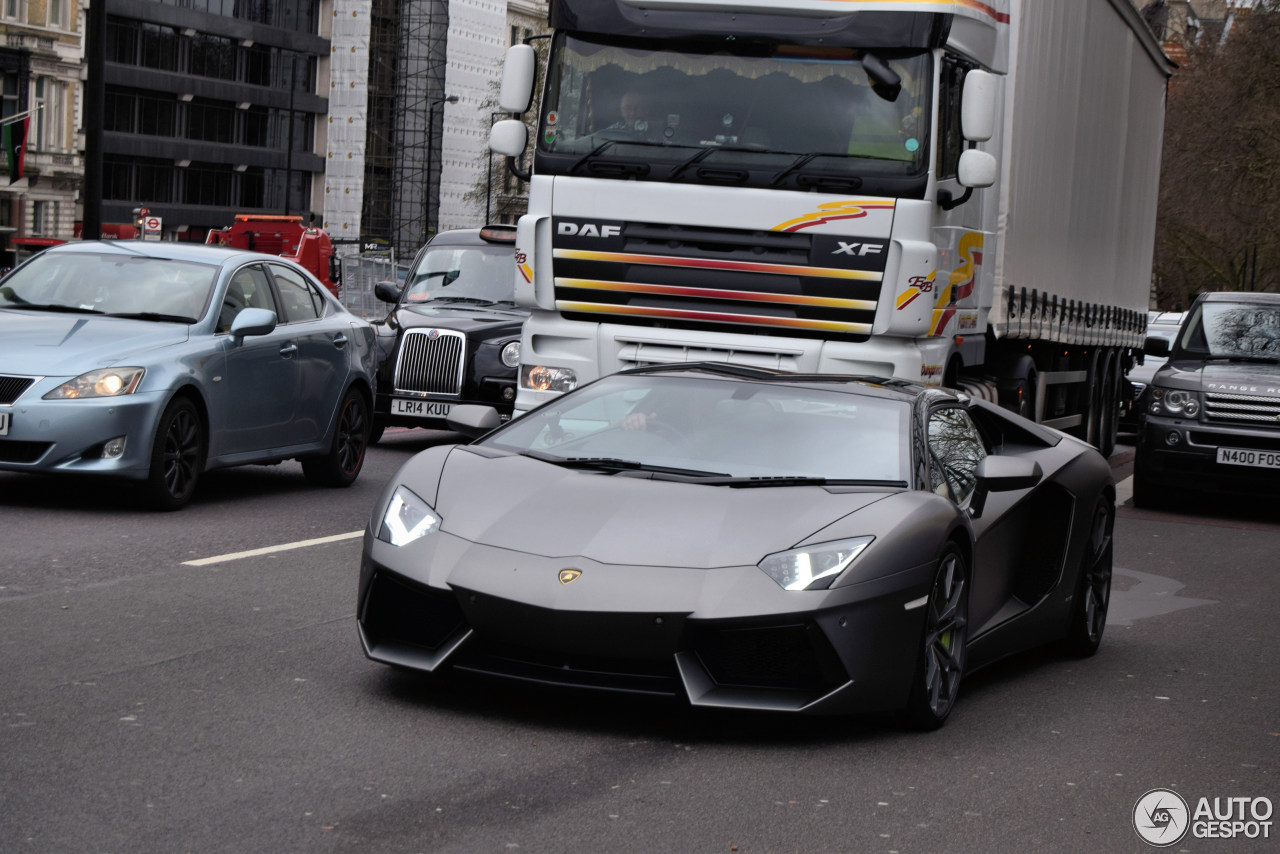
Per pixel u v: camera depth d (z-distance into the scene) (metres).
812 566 5.95
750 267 11.53
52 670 6.61
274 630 7.66
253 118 104.19
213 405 11.69
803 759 5.91
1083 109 18.56
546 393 11.98
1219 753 6.55
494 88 122.19
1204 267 75.38
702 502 6.34
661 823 5.00
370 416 14.23
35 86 84.19
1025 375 16.08
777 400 7.31
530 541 6.12
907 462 6.83
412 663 6.19
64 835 4.53
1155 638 9.38
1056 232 17.16
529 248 11.93
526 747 5.81
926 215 11.37
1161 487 16.89
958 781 5.77
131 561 9.40
